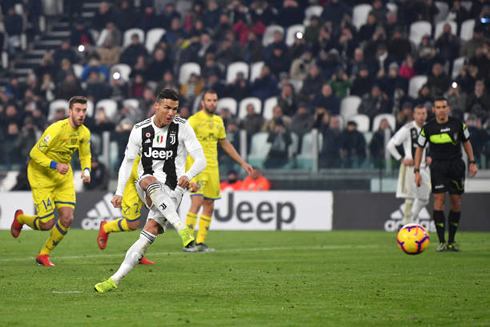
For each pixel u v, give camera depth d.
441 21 73.69
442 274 24.52
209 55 71.31
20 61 84.81
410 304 17.67
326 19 74.19
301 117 62.00
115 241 40.59
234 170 54.72
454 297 18.91
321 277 23.52
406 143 43.81
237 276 23.75
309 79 66.94
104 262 28.75
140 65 73.19
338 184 53.53
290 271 25.45
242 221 52.75
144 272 24.94
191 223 34.53
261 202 52.59
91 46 79.69
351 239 42.75
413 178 44.25
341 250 35.09
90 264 27.89
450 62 68.12
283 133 54.56
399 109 63.59
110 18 82.56
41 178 27.39
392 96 64.88
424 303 17.84
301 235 46.22
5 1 86.56
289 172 54.50
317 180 53.91
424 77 66.44
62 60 76.50
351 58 70.06
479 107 61.47
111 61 77.56
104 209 53.66
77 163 56.88
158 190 18.98
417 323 15.04
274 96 68.38
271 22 76.56
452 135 33.84
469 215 49.78
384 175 52.75
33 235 45.72
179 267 26.77
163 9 84.56
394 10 74.69
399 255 32.16
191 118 35.03
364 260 29.86
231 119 62.00
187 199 52.28
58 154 27.52
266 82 68.81
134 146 20.58
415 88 66.38
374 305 17.50
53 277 23.17
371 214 51.47
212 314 16.06
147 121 20.39
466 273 24.84
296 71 70.19
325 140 53.78
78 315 15.80
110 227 29.12
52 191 27.64
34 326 14.47
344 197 51.81
